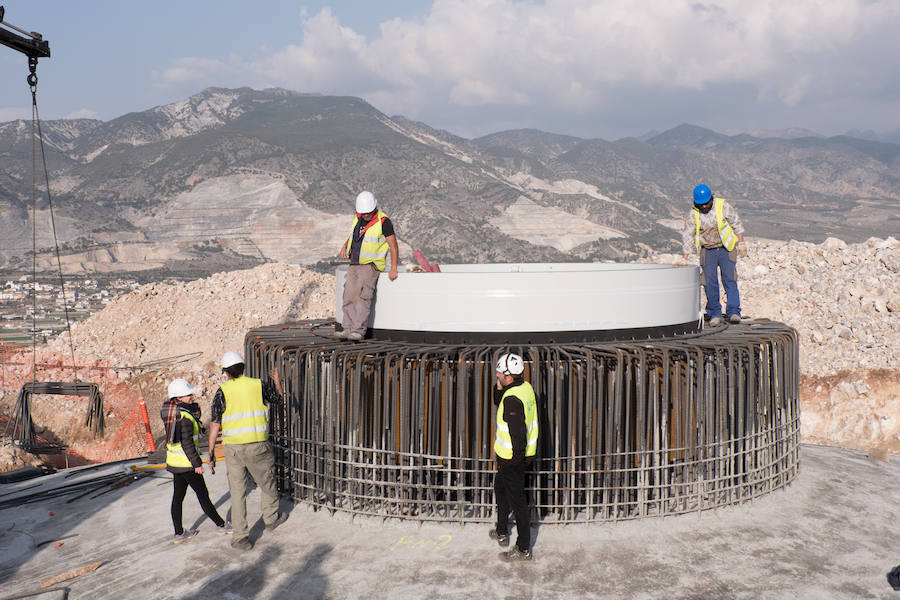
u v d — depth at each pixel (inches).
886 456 344.8
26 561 249.6
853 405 532.4
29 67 380.2
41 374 837.2
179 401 248.2
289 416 283.0
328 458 264.5
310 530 252.5
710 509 261.0
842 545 234.5
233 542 239.6
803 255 786.2
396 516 255.1
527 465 243.3
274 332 344.2
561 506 247.9
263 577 217.9
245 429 239.6
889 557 225.9
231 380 245.0
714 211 343.6
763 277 764.6
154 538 257.1
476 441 244.7
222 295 989.8
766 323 346.0
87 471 380.5
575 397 255.9
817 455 350.6
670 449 253.3
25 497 327.3
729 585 206.4
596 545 233.1
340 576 216.1
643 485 250.4
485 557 225.0
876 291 665.6
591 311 280.5
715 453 265.7
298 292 1002.7
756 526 249.6
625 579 210.1
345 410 263.9
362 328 293.1
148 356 871.7
